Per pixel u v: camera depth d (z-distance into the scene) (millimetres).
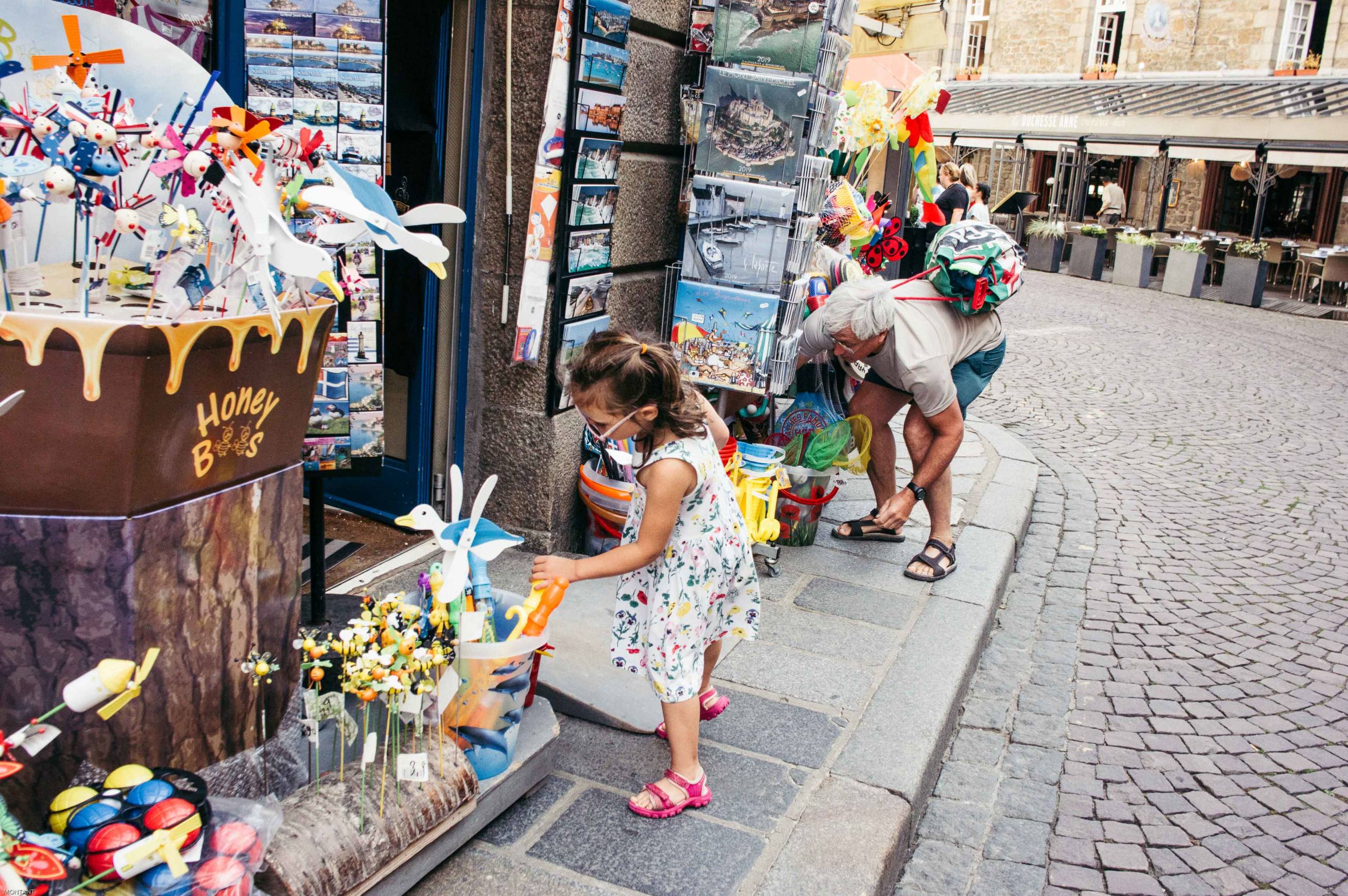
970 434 7242
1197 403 9070
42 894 1468
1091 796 3211
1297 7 20281
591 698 3010
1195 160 19328
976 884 2732
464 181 3789
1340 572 5266
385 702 2131
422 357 3941
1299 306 15961
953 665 3521
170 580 1776
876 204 6844
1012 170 24812
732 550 2598
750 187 4137
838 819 2572
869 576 4305
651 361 2338
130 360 1562
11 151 1650
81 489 1634
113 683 1486
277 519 2018
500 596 2627
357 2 2914
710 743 2920
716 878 2316
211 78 1967
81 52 1789
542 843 2408
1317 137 15562
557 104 3572
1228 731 3666
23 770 1762
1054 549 5379
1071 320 13562
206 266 1913
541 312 3799
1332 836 3070
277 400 1938
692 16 4355
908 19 8742
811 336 4410
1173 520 5973
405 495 4125
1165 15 22031
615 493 3904
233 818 1759
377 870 1958
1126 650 4270
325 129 2980
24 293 1773
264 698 2059
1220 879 2844
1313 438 7980
